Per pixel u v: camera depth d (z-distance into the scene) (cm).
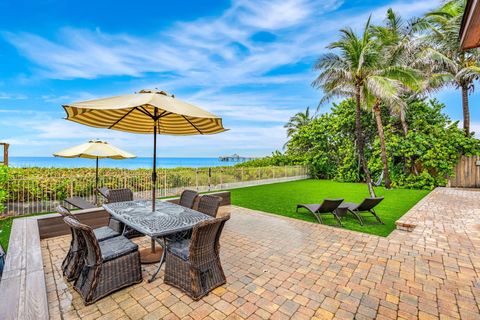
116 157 635
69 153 537
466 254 388
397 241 448
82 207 529
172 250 293
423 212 660
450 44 1272
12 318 188
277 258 379
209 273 283
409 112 1359
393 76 1027
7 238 442
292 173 1747
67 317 237
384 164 1252
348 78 952
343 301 268
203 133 462
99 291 262
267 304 262
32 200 642
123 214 356
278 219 609
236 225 556
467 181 1234
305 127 1931
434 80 1314
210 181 1152
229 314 245
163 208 396
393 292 285
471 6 209
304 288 294
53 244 427
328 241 452
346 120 1578
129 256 290
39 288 230
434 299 271
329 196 993
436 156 1233
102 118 371
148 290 285
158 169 1009
